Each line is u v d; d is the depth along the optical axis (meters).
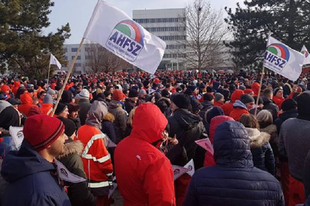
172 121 4.66
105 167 4.18
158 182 2.71
